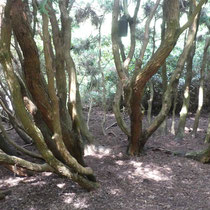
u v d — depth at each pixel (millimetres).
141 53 2990
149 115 4566
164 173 2930
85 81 7082
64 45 2562
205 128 5004
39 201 2330
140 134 3314
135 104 2947
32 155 2898
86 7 4285
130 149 3449
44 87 2064
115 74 6391
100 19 4492
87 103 6902
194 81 6176
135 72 2836
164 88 4262
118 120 3377
